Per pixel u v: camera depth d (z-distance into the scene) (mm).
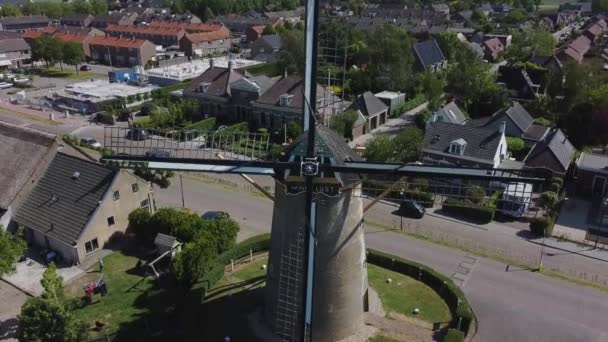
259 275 34969
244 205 47719
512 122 60188
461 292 31938
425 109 73688
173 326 29812
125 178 39594
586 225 43594
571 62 76250
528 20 169250
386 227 42938
